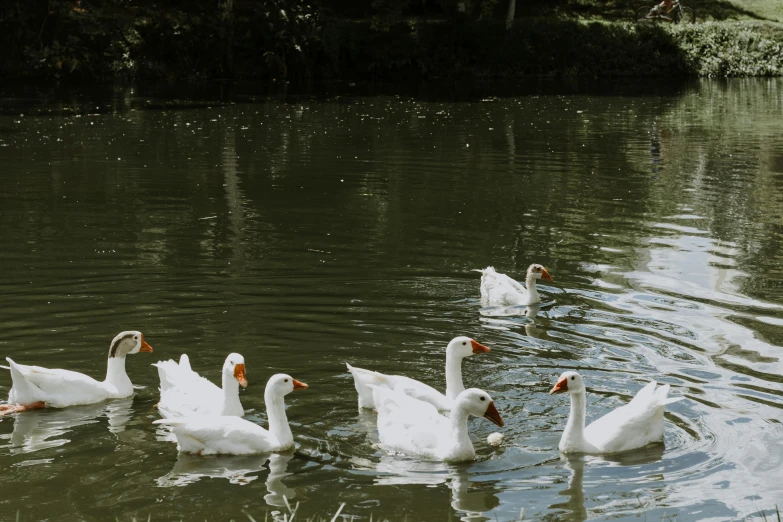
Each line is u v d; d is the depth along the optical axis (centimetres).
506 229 1730
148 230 1688
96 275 1407
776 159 2497
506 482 818
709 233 1706
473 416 972
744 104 3819
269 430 889
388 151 2591
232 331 1184
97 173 2217
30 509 760
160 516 749
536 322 1240
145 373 1087
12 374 974
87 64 4269
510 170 2327
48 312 1242
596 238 1670
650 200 1986
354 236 1664
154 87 4141
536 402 995
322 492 795
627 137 2897
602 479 821
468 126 3112
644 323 1229
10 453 869
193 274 1418
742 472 830
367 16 5125
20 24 4231
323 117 3297
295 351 1127
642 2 5806
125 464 848
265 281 1393
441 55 4847
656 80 4866
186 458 863
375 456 873
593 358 1113
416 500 780
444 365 1097
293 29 4562
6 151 2505
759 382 1030
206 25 4484
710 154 2580
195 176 2198
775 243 1630
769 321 1228
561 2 5762
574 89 4372
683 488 803
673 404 977
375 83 4550
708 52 5125
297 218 1795
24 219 1758
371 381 972
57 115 3228
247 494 789
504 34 4925
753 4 5969
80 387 991
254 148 2612
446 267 1486
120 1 4606
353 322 1227
